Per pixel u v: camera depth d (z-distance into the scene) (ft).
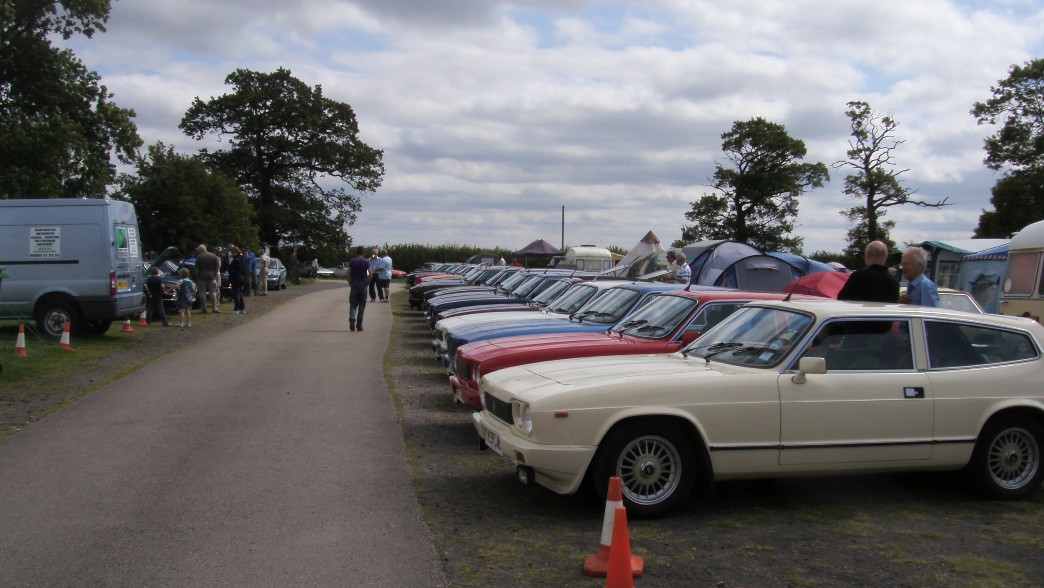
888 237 163.73
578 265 128.26
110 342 51.65
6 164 95.86
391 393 35.32
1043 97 136.56
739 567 15.62
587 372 20.01
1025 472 20.59
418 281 92.89
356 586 14.37
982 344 20.63
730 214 185.68
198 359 45.06
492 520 18.29
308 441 25.89
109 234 50.60
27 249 49.78
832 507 19.85
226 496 19.83
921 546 17.04
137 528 17.39
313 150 185.06
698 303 26.94
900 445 19.40
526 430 18.53
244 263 80.43
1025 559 16.31
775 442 18.75
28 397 32.76
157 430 27.12
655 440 18.45
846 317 19.95
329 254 201.87
